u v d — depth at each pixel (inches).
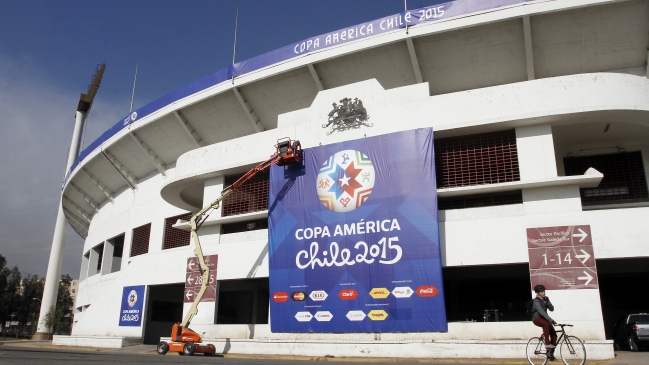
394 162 705.6
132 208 1375.5
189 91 1109.1
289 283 730.2
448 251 677.3
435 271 644.1
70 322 2397.9
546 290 616.1
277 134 828.6
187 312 813.9
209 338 775.1
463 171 717.9
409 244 666.2
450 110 716.7
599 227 625.6
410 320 641.6
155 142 1251.8
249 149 847.7
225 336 784.3
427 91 745.6
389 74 948.0
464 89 938.7
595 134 778.2
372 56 925.8
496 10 816.9
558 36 829.2
